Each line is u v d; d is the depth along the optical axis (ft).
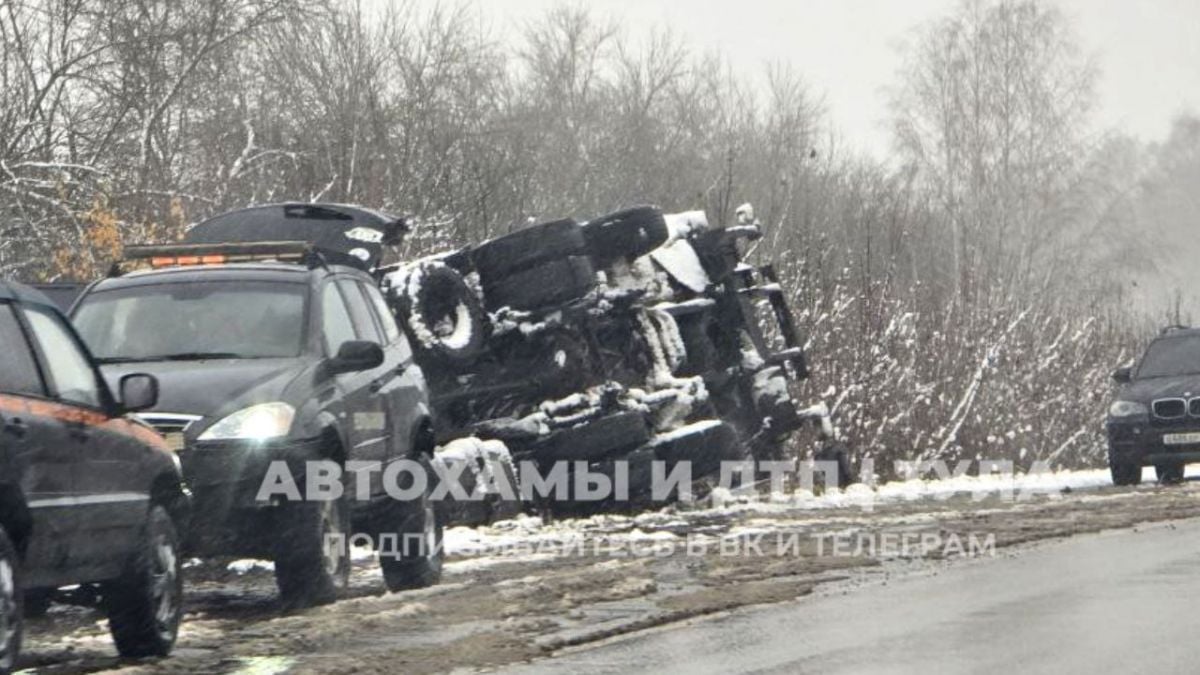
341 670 38.47
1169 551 61.16
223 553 49.37
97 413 40.50
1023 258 249.34
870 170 230.89
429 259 76.02
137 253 59.77
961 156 260.62
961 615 46.03
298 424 49.78
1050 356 129.59
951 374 116.98
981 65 264.52
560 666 39.04
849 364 107.96
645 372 82.53
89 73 94.22
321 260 57.67
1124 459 104.88
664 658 40.01
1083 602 47.93
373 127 115.65
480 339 75.15
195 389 49.80
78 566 38.60
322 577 50.29
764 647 41.39
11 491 35.99
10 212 84.94
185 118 104.99
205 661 40.75
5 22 91.71
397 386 58.13
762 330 98.02
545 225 77.00
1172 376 108.27
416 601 50.75
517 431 76.89
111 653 42.96
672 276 85.25
